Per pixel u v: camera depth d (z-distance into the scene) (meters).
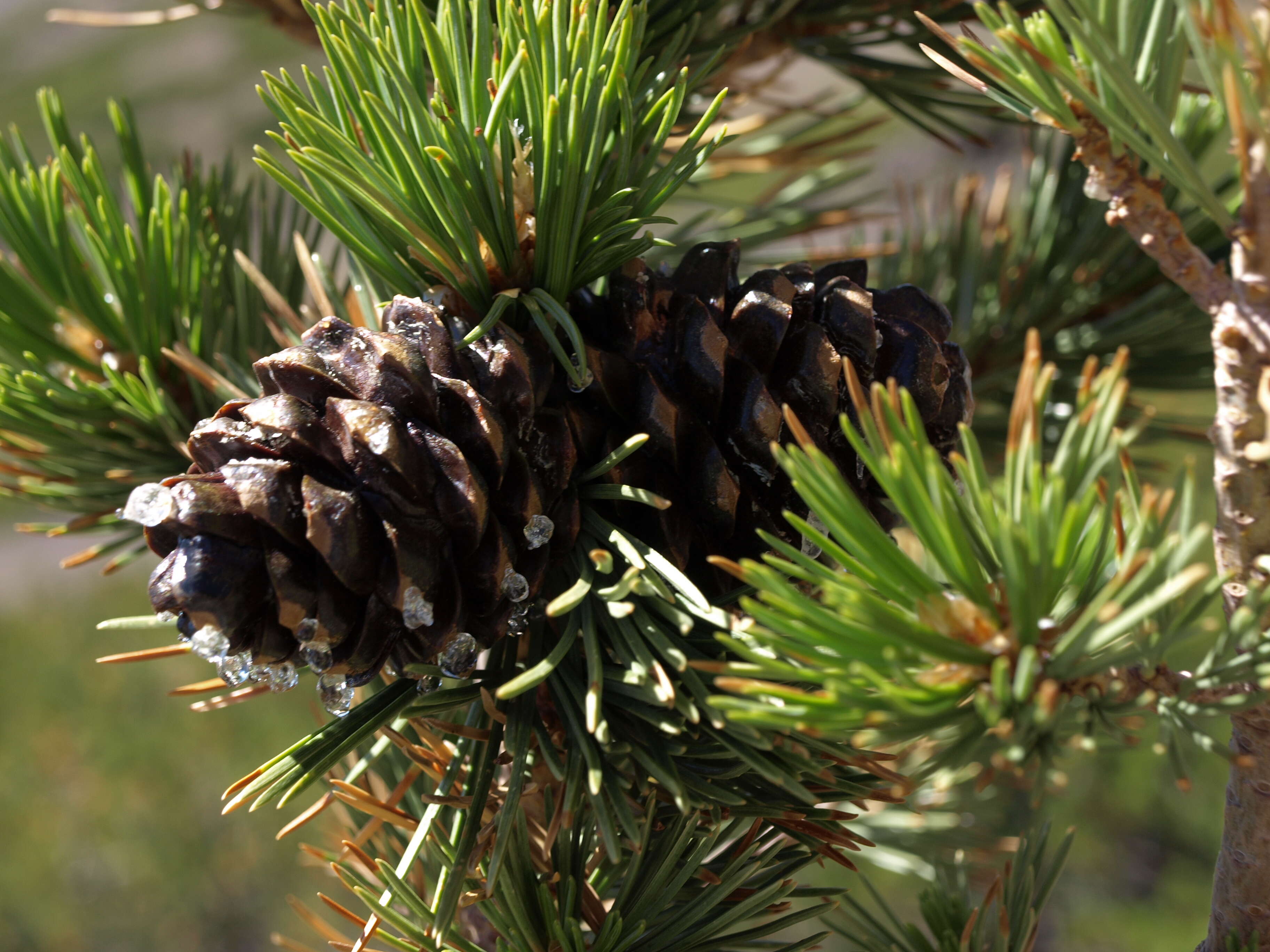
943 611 0.48
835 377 0.51
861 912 0.56
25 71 6.01
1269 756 0.50
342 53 0.51
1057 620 0.48
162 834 2.34
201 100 4.99
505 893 0.51
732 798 0.50
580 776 0.51
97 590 3.29
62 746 2.61
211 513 0.49
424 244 0.51
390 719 0.51
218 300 0.59
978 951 0.53
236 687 0.53
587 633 0.50
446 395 0.50
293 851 2.24
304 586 0.49
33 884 2.27
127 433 0.58
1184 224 0.59
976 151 2.16
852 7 0.59
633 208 0.52
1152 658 0.47
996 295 0.66
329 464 0.50
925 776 0.50
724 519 0.51
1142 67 0.49
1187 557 0.47
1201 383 0.62
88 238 0.57
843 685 0.47
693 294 0.52
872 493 0.52
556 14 0.51
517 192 0.52
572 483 0.51
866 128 0.69
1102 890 1.66
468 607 0.50
